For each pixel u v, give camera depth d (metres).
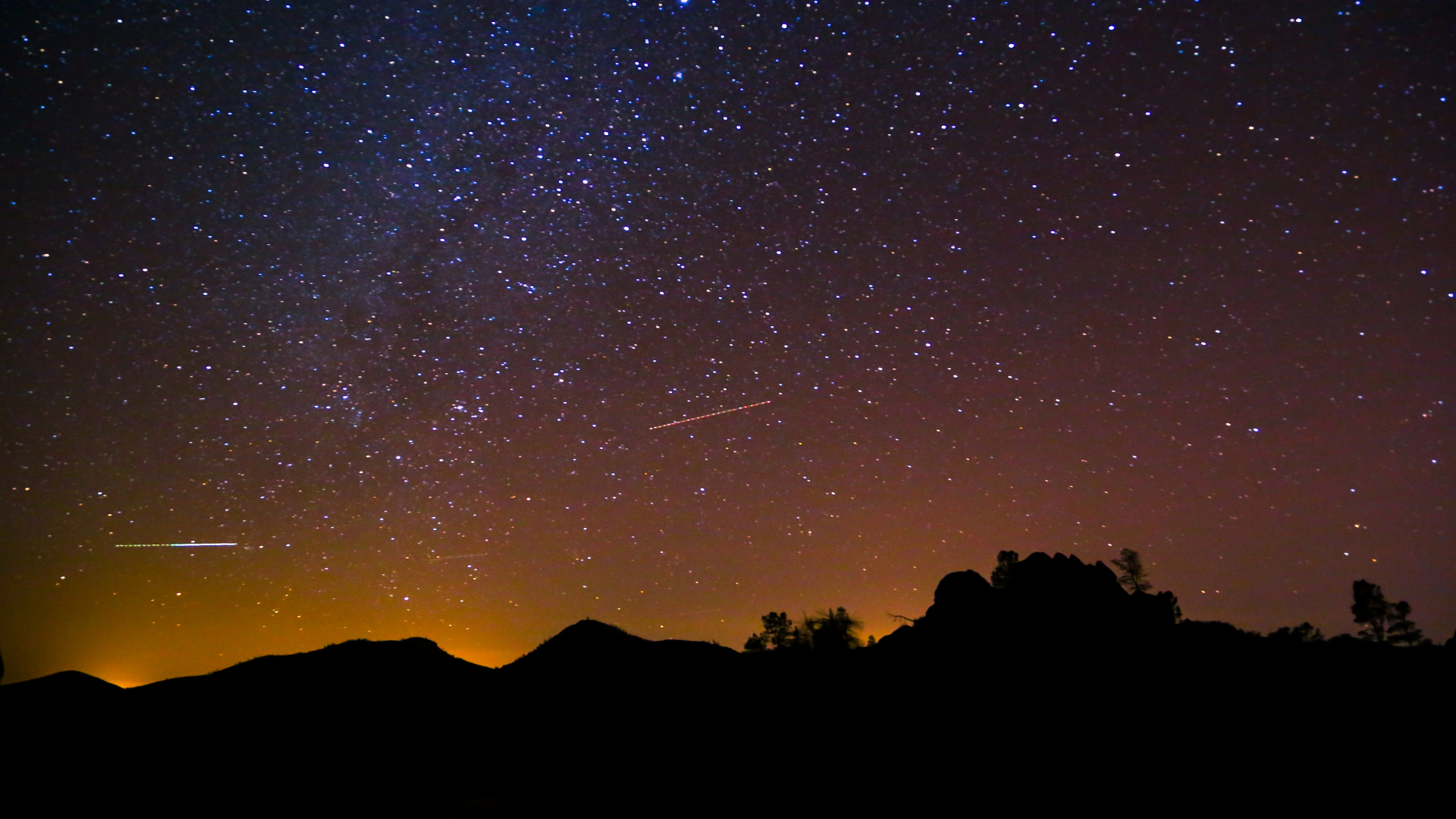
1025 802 7.98
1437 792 7.56
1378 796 7.56
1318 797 7.62
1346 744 8.48
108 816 7.68
